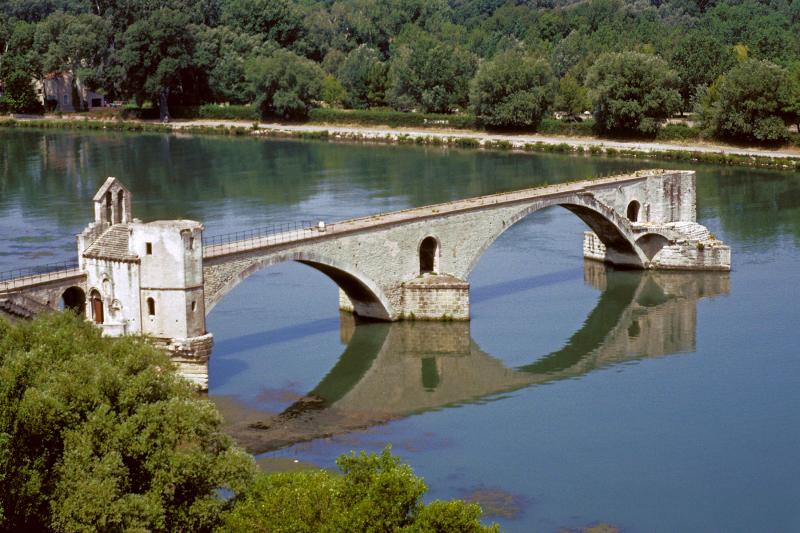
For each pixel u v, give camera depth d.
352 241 116.50
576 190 142.25
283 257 108.88
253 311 127.19
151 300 98.44
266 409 98.00
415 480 60.34
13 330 69.62
